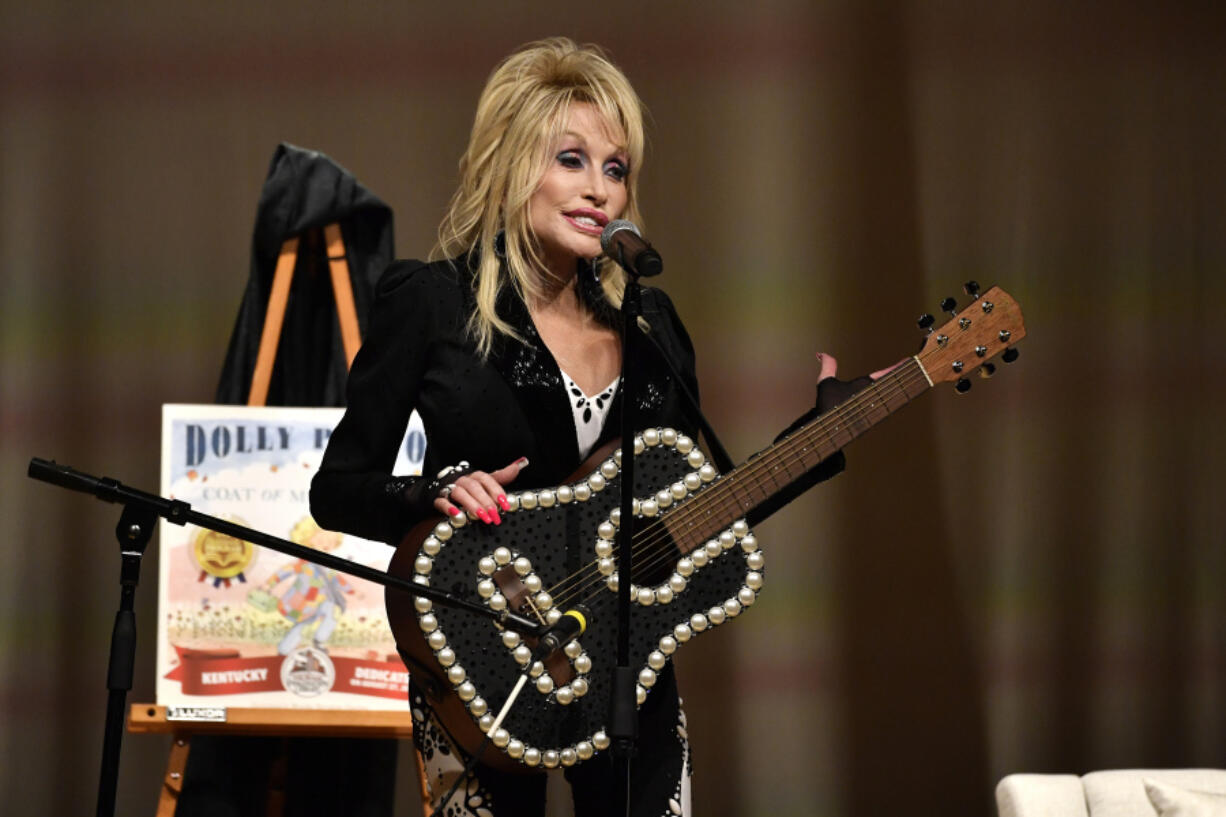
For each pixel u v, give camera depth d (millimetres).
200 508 12289
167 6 16375
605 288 8602
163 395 16109
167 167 16281
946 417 17156
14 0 16203
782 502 8430
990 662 16938
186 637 12141
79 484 7348
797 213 16969
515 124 8273
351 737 13398
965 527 17062
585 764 7930
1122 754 17016
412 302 8086
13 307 16047
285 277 13586
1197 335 17422
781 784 16562
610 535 7711
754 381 16812
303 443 12484
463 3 16641
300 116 16422
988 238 17203
